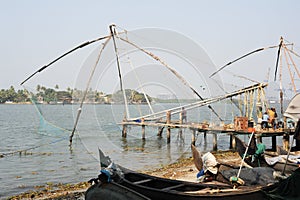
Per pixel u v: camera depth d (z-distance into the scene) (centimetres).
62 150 1569
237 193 628
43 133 2225
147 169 1027
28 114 5809
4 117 4834
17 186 998
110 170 651
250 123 1631
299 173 612
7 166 1266
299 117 687
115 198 607
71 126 2436
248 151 955
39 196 883
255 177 743
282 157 988
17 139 2081
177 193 633
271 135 1558
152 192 650
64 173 1149
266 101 1673
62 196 876
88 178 1083
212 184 699
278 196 620
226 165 900
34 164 1306
